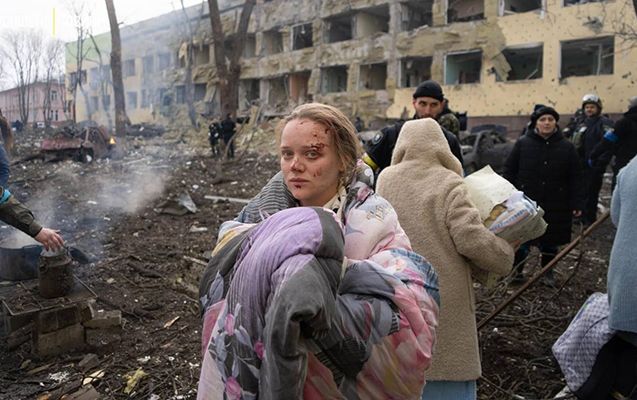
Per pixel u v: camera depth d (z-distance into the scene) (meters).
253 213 1.42
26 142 23.67
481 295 4.22
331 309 1.04
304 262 1.04
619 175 2.24
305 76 35.50
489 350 3.29
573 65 26.27
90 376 2.97
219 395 1.17
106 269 5.02
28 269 3.82
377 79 32.16
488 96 24.59
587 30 21.81
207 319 1.23
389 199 2.11
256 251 1.13
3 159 3.06
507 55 26.91
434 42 26.88
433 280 1.31
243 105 38.16
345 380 1.08
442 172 2.07
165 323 3.77
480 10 26.67
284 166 1.35
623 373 2.15
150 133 28.52
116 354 3.26
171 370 3.07
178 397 2.77
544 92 23.02
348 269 1.18
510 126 23.97
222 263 1.25
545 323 3.74
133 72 45.31
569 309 4.04
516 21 23.94
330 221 1.15
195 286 4.47
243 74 37.22
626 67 20.75
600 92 21.48
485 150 11.18
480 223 1.93
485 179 2.15
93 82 48.28
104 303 4.09
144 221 7.46
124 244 6.11
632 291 2.02
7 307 3.16
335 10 31.86
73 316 3.22
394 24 28.80
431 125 2.15
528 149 4.62
